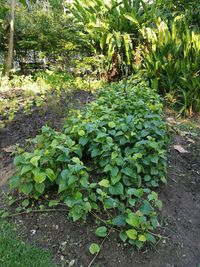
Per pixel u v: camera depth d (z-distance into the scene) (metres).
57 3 7.56
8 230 2.37
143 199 2.47
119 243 2.27
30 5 6.80
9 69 5.72
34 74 6.07
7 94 4.79
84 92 5.13
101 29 5.91
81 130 2.81
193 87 4.82
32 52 6.30
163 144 3.24
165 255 2.27
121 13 5.98
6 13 6.05
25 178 2.44
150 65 5.18
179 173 3.23
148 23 5.96
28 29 6.09
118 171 2.56
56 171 2.55
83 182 2.37
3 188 2.80
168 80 5.00
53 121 3.94
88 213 2.44
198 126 4.47
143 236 2.16
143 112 3.49
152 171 2.78
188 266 2.24
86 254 2.21
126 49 5.55
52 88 5.02
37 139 2.81
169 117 4.68
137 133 3.05
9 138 3.55
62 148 2.49
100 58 6.07
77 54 6.33
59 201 2.52
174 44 5.16
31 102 4.31
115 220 2.26
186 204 2.80
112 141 2.77
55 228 2.38
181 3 7.15
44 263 2.14
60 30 6.12
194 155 3.61
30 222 2.44
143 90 4.27
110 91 4.19
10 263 2.12
